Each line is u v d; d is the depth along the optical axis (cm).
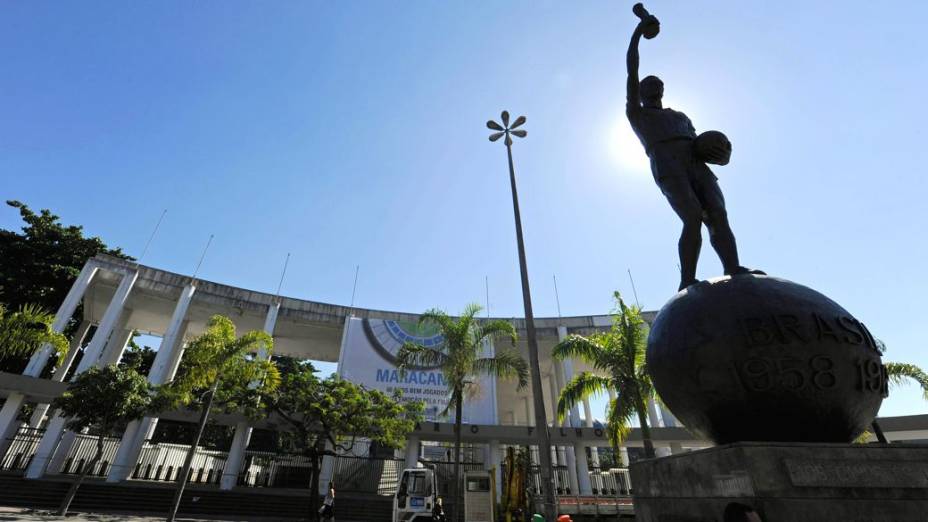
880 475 250
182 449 2630
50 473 2288
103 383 1839
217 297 3133
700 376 301
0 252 2984
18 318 1380
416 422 2572
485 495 1744
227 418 2470
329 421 2103
